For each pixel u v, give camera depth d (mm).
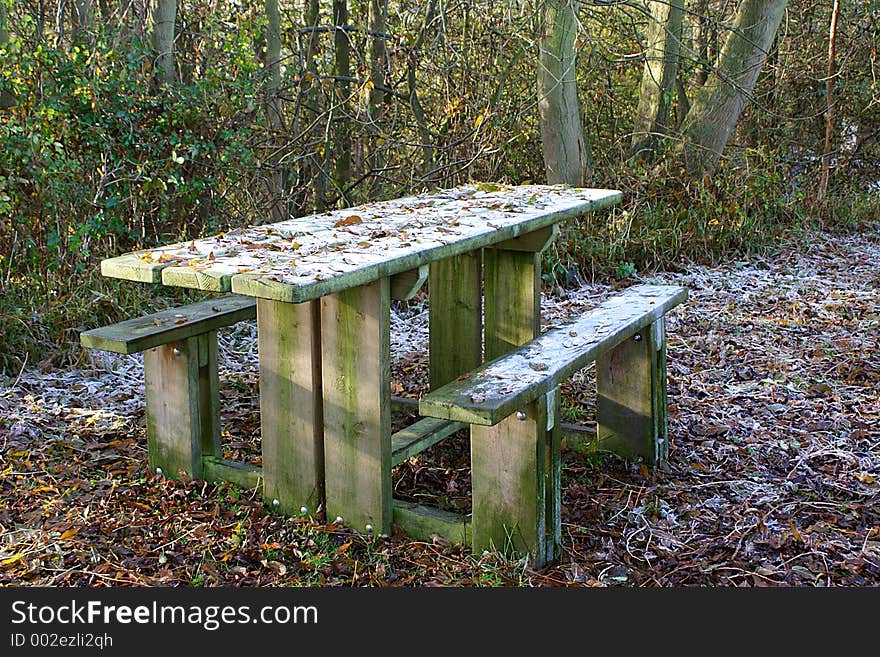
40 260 5805
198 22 7758
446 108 7902
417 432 3812
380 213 4188
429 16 8039
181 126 6531
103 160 6172
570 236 7652
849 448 4246
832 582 3137
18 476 3885
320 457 3461
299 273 2924
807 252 8812
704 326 6363
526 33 8281
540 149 8805
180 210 6719
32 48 6262
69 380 5117
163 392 3770
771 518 3570
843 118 11242
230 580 3115
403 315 6598
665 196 8406
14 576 3129
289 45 8414
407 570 3172
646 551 3334
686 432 4441
